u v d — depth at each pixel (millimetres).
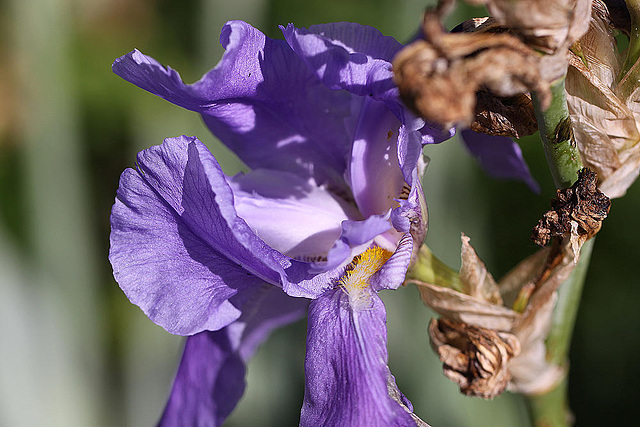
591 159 521
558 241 528
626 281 768
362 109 531
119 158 922
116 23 973
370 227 515
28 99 721
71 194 721
